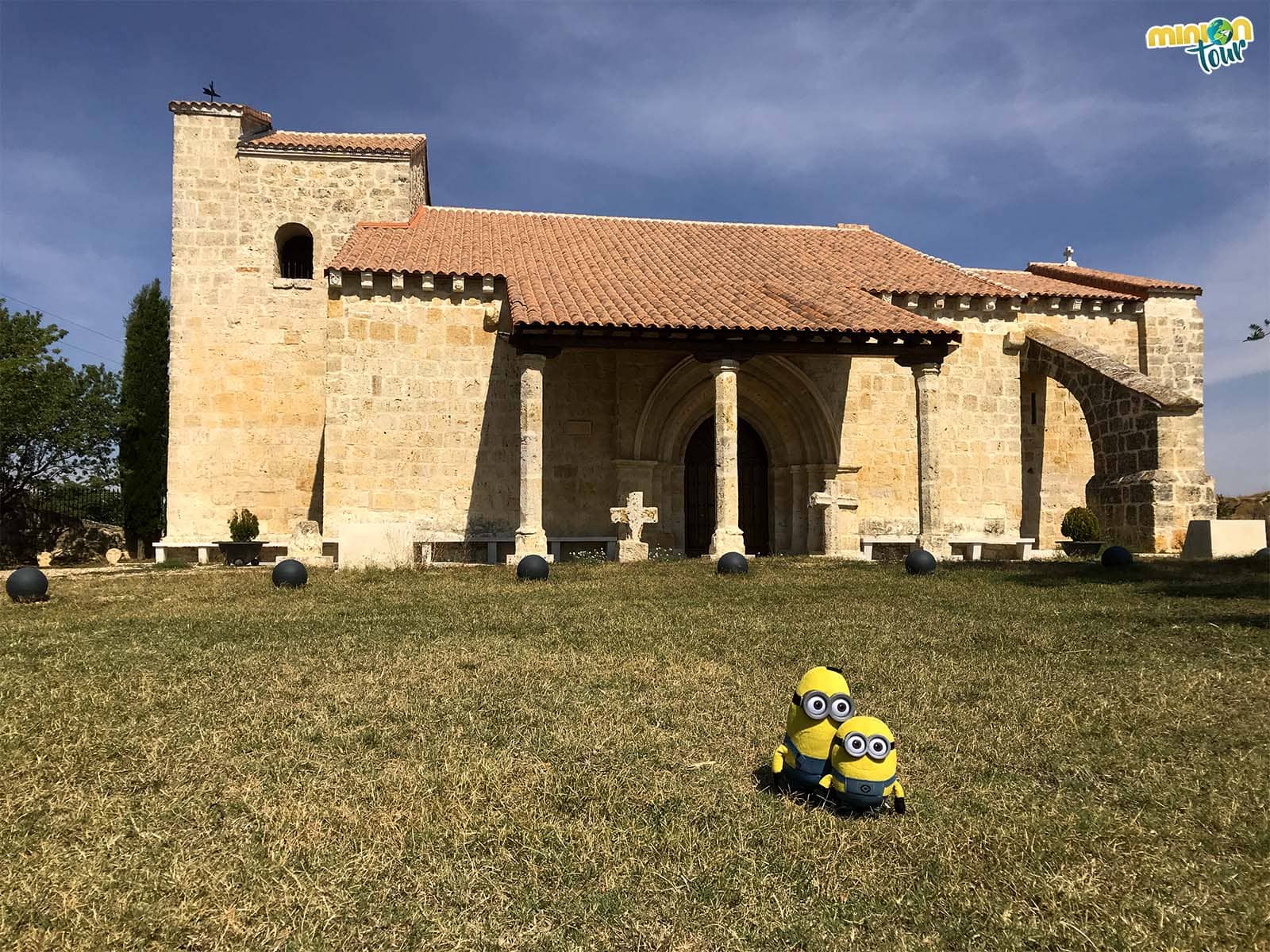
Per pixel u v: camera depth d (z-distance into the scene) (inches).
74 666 279.4
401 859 148.6
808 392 752.3
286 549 796.0
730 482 633.0
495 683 257.4
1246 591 431.8
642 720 222.7
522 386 616.7
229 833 158.6
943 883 140.9
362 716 225.1
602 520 732.7
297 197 850.1
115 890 139.6
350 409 687.1
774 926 128.8
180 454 806.5
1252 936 124.0
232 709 231.5
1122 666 279.0
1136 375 759.7
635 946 125.1
